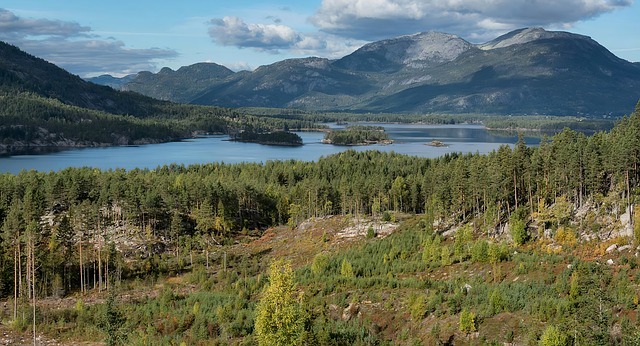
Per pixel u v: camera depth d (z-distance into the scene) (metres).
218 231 151.75
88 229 126.88
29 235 100.81
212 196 156.62
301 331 56.03
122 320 80.25
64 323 89.00
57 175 171.00
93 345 79.25
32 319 89.19
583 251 90.81
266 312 55.41
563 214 103.38
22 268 107.12
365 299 86.81
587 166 107.38
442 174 147.25
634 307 62.44
